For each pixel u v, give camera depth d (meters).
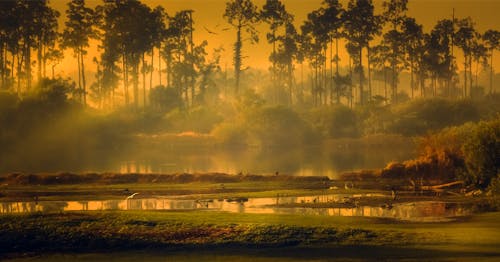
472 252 38.59
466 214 55.47
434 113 171.88
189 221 46.03
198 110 174.75
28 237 42.19
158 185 77.06
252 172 97.06
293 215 50.56
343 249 40.75
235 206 60.59
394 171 85.44
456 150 85.62
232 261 37.94
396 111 178.62
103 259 38.69
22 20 190.12
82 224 44.47
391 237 43.44
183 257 39.06
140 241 42.19
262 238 42.91
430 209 58.69
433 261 36.34
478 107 186.25
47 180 80.19
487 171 71.19
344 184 78.31
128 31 193.25
